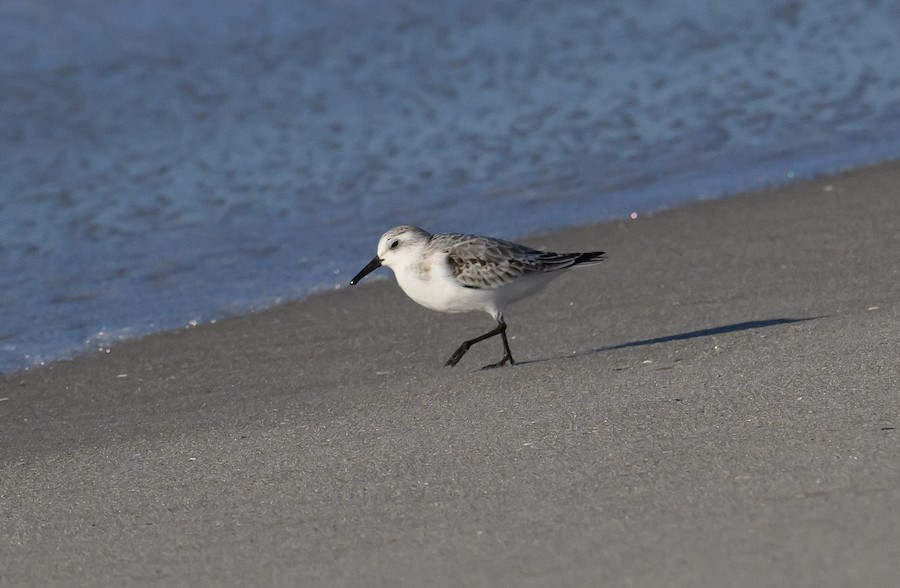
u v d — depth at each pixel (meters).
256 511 7.80
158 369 11.61
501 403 9.64
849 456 7.51
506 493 7.60
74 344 12.42
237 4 27.56
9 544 7.67
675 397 9.21
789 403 8.73
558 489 7.55
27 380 11.49
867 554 6.09
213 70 23.73
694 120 19.80
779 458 7.62
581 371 10.31
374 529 7.27
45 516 8.11
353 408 9.95
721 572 6.12
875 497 6.80
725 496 7.11
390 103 21.53
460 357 10.97
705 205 15.91
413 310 13.02
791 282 12.55
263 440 9.30
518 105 21.06
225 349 12.08
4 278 14.46
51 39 24.98
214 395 10.76
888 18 25.16
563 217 15.88
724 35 24.78
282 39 25.55
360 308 13.18
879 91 20.66
